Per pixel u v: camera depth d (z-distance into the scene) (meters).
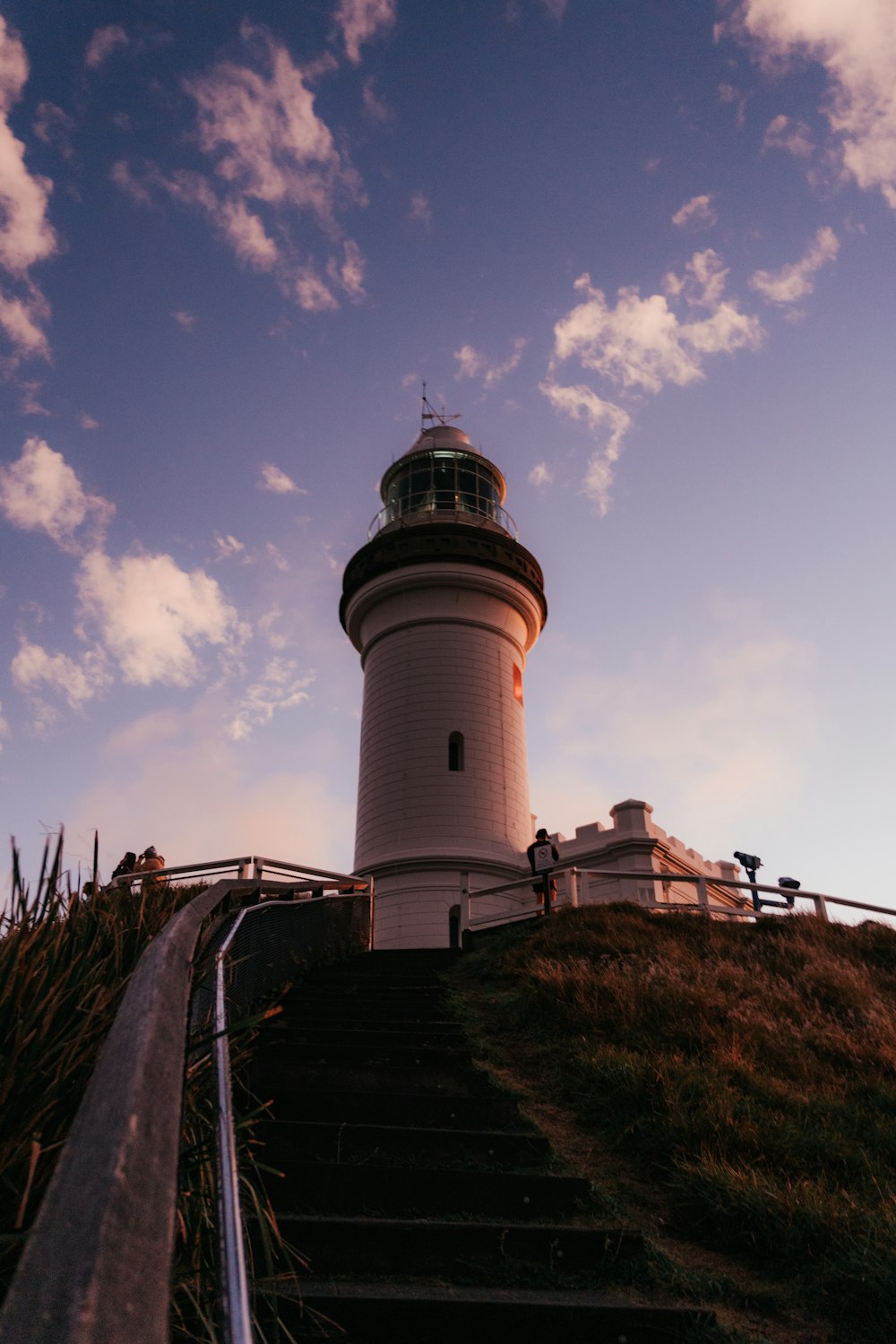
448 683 23.95
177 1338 2.67
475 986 10.89
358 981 10.76
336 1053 7.13
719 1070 6.73
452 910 21.28
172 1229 1.25
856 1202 4.71
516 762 23.89
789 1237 4.45
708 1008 8.28
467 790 22.58
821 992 10.11
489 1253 4.24
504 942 13.21
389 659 24.91
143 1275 1.10
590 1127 6.17
